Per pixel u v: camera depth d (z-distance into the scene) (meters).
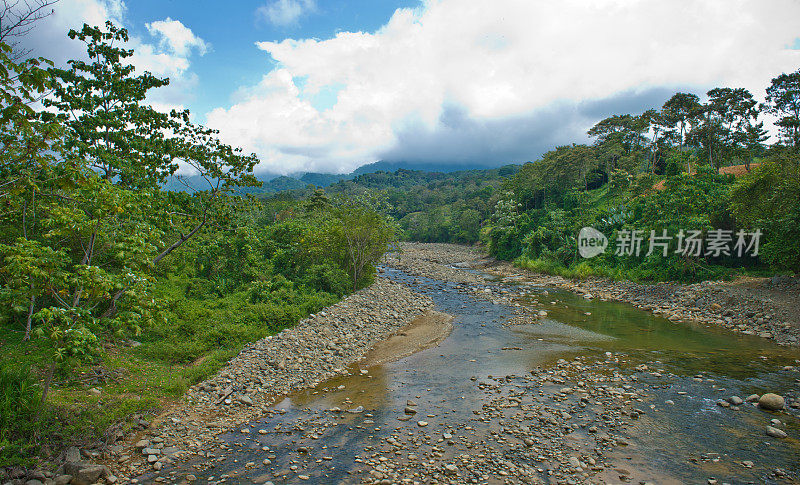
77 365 11.78
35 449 8.47
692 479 8.60
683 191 34.03
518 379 14.77
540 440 10.28
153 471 8.82
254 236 27.39
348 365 16.61
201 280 24.00
